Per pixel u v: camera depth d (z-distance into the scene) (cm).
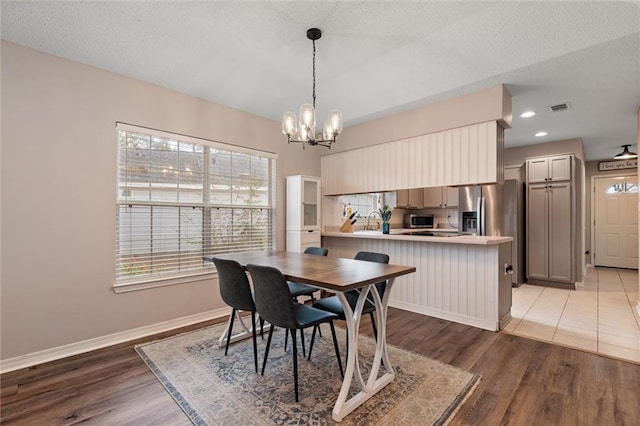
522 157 555
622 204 673
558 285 492
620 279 564
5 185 233
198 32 234
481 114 325
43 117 248
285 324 193
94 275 271
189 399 192
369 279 180
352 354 187
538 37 235
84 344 264
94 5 203
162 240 317
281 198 429
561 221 489
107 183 280
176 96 328
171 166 325
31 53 244
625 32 224
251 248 394
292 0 200
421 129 375
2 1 196
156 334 299
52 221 252
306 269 215
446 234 580
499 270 314
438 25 225
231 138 374
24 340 238
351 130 452
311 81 317
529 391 200
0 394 198
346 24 225
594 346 269
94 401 190
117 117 287
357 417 175
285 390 201
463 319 331
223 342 273
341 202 517
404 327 318
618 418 173
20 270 238
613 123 424
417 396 194
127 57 265
